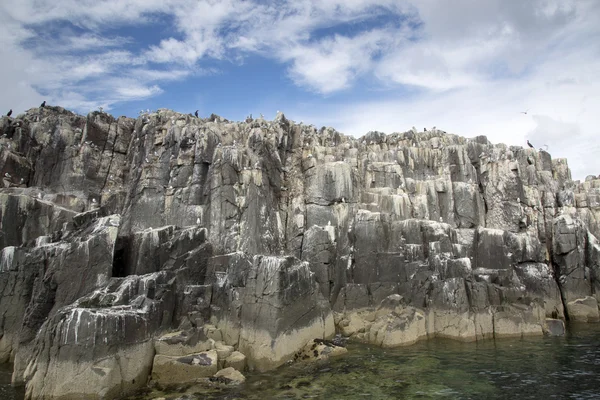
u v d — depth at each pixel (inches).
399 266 1384.1
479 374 986.1
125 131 1808.6
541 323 1365.7
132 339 885.2
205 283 1252.5
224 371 953.5
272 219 1470.2
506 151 1833.2
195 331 1000.9
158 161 1562.5
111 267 1099.3
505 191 1727.4
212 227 1355.8
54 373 807.1
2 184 1541.6
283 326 1051.9
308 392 876.0
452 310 1283.2
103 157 1716.3
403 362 1066.1
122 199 1600.6
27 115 1833.2
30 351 966.4
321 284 1375.5
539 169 2017.7
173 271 1189.7
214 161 1446.9
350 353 1138.0
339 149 1733.5
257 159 1481.3
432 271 1366.9
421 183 1694.1
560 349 1181.1
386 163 1675.7
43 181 1638.8
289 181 1636.3
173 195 1482.5
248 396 852.6
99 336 826.8
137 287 1032.8
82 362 808.9
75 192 1604.3
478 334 1270.9
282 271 1076.5
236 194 1405.0
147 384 903.1
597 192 1946.4
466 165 1787.6
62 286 1046.4
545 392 887.1
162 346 942.4
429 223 1470.2
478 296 1304.1
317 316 1204.5
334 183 1546.5
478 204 1704.0
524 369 1020.5
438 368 1025.5
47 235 1321.4
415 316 1269.7
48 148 1670.8
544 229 1817.2
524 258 1572.3
